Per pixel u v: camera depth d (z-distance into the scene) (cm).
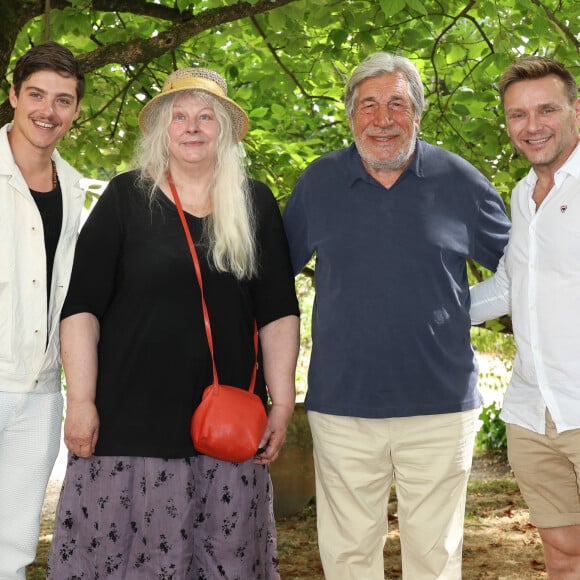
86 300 294
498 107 583
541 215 307
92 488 287
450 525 323
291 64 612
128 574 288
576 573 336
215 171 305
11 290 294
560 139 303
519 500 723
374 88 314
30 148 299
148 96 627
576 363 300
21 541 310
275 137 648
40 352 301
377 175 318
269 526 314
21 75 297
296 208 331
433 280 311
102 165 636
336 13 507
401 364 309
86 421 283
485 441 1056
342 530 325
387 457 322
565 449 311
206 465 292
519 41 495
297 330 316
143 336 287
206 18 449
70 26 466
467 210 321
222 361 295
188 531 287
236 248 296
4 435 303
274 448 304
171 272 289
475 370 325
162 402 286
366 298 310
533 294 308
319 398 320
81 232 299
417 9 411
